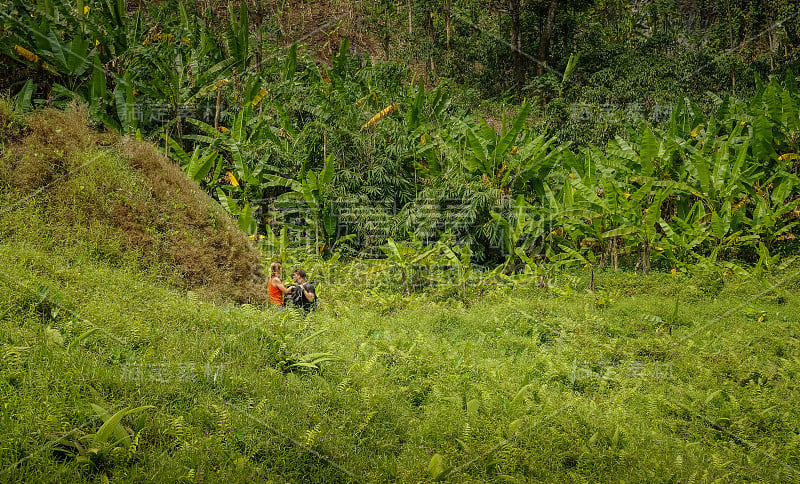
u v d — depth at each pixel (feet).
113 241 20.67
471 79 80.07
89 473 9.43
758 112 42.55
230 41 41.81
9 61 31.07
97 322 14.20
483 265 38.40
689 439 14.32
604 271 38.27
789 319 25.72
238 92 45.42
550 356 19.38
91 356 12.61
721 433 14.53
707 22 94.73
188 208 23.44
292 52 46.19
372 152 41.65
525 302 27.61
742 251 39.52
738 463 12.59
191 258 21.85
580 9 82.23
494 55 80.02
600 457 12.23
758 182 40.86
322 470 10.88
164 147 38.40
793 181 38.29
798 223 38.58
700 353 20.06
